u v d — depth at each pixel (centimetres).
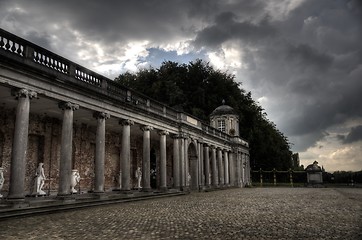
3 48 1473
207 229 1044
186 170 3312
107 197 2047
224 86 6950
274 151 6769
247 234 955
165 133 3020
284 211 1577
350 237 912
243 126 6812
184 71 7012
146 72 6950
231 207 1773
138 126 2941
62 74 1805
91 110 2067
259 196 2777
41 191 2014
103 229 1038
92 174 2719
